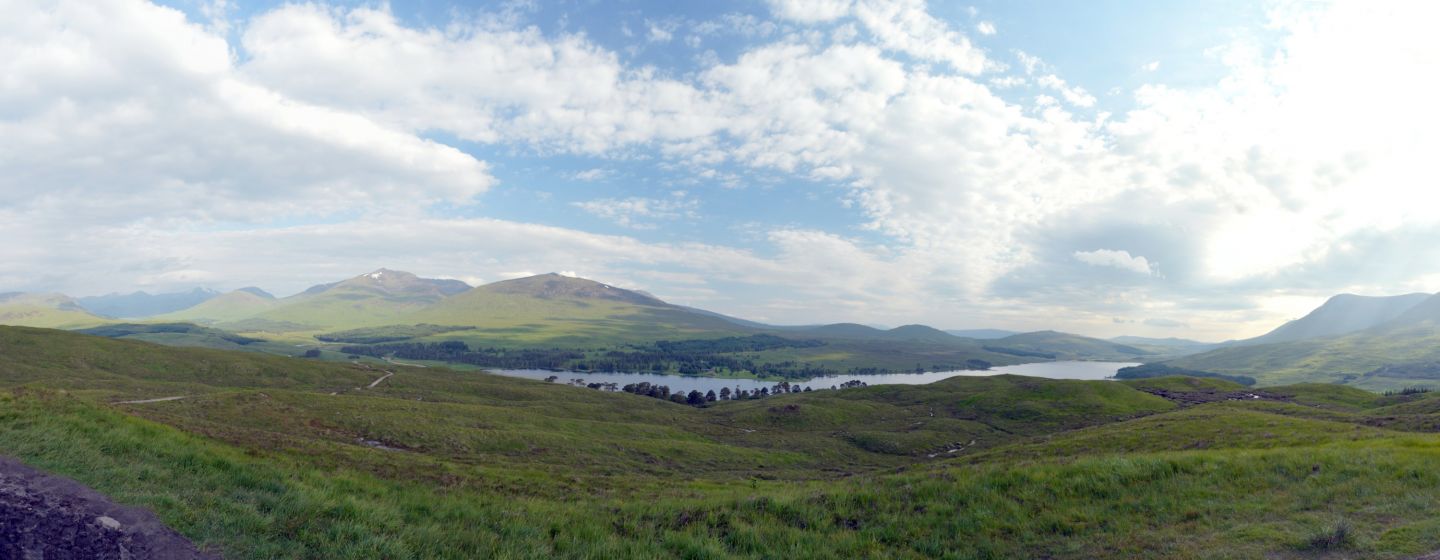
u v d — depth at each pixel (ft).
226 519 54.13
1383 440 115.44
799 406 540.93
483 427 290.56
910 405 622.13
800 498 86.84
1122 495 79.10
